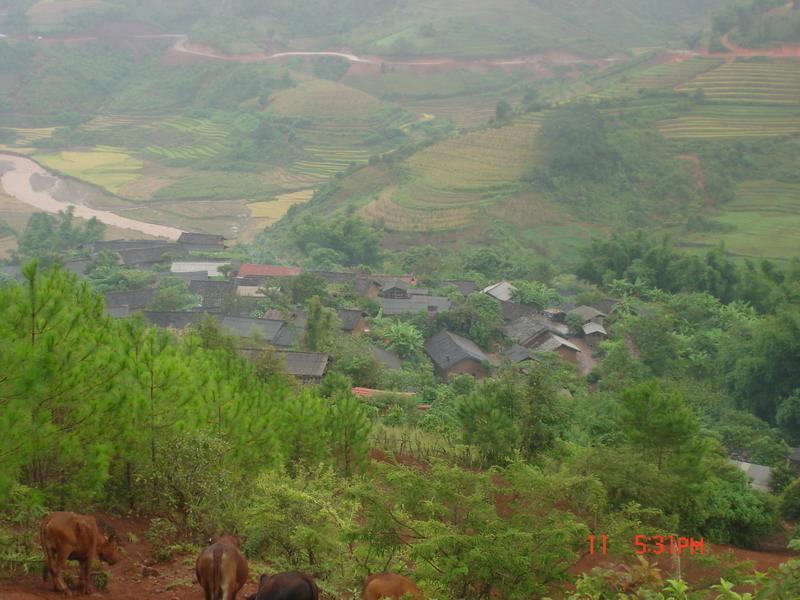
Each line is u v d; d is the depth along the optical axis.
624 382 58.72
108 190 171.75
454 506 13.49
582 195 152.00
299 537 13.13
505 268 113.31
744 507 25.19
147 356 14.94
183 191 173.50
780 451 46.28
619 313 86.69
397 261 119.50
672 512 23.19
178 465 14.41
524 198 148.00
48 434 12.28
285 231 132.12
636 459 23.09
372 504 12.93
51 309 13.12
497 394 26.97
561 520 12.93
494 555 12.02
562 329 86.12
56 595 10.43
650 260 105.94
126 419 13.96
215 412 16.09
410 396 48.34
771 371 63.47
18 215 152.00
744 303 97.19
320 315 59.88
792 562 9.52
